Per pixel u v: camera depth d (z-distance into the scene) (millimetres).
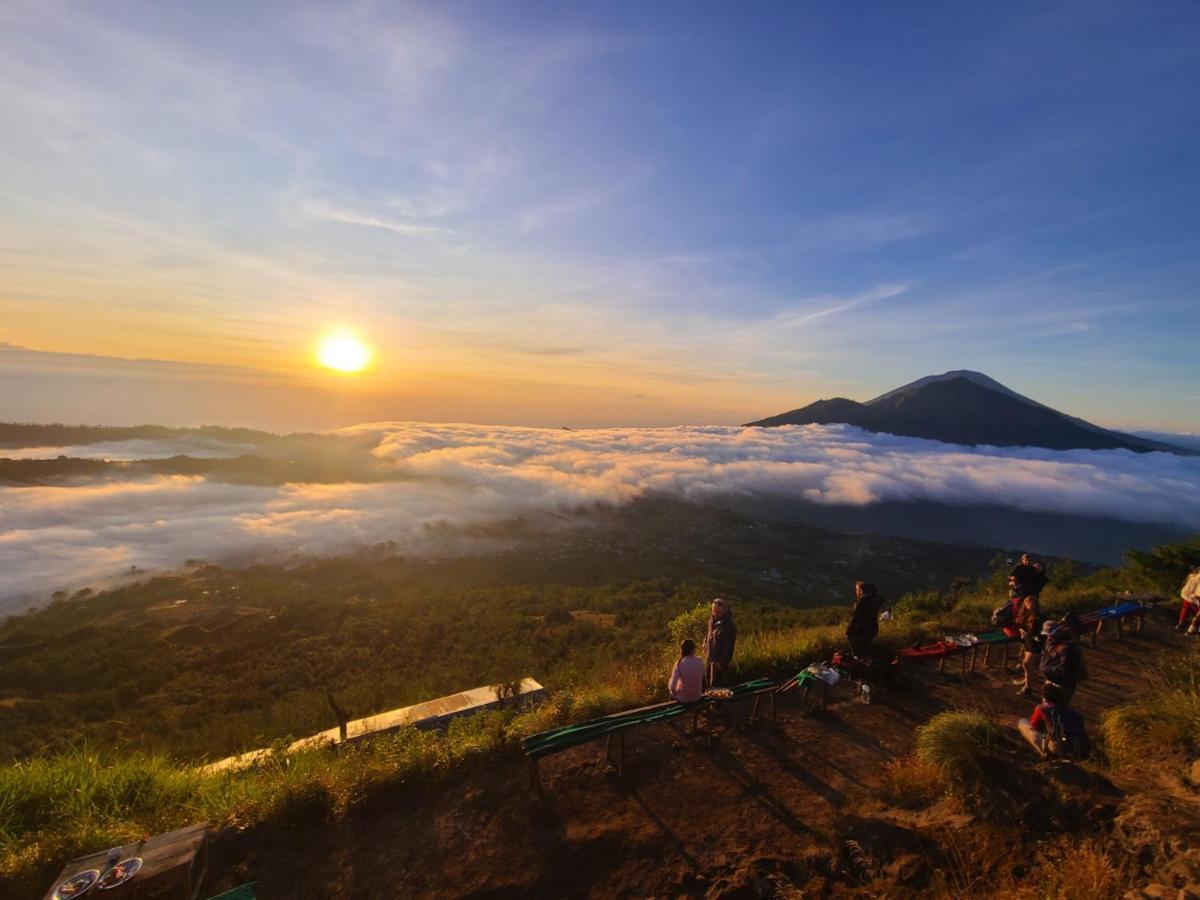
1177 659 6695
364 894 3725
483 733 5371
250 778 5211
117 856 3410
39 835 4215
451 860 3926
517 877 3730
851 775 4730
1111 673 6914
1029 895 3012
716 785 4617
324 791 4523
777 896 3428
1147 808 3330
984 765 4117
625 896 3525
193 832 3633
